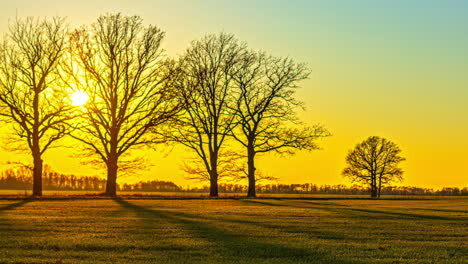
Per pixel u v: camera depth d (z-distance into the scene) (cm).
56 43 4875
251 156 5925
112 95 5003
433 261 1588
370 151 10012
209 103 5666
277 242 1902
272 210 3531
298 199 5794
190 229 2247
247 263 1516
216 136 5778
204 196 5622
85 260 1520
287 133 5869
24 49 4825
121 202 4206
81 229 2194
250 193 5941
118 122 5056
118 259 1546
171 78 5084
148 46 5016
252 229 2286
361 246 1842
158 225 2384
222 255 1639
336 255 1659
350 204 4709
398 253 1712
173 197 5297
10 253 1609
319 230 2295
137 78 5025
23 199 4403
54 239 1888
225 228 2305
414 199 6919
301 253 1691
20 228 2202
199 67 5575
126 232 2123
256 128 5891
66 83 4894
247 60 5753
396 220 2881
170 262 1509
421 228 2461
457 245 1914
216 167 5828
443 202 5788
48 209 3281
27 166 4997
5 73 4772
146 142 5188
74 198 4650
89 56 4900
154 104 5044
